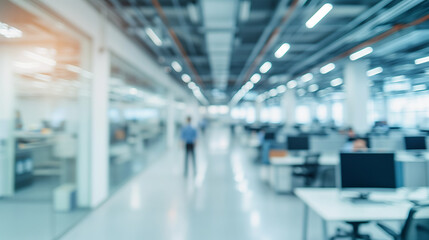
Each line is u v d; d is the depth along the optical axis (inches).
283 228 144.2
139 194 206.7
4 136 188.5
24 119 210.8
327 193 121.1
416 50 275.4
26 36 159.6
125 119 282.4
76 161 170.1
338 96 730.2
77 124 169.6
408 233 79.3
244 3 193.9
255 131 450.3
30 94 210.7
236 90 776.9
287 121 596.7
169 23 234.5
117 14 186.1
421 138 205.8
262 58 340.2
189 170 302.8
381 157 105.4
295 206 179.9
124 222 151.2
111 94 218.4
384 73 394.0
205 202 188.1
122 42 217.3
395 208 100.7
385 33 217.0
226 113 1443.2
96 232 138.3
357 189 104.8
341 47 295.0
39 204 175.5
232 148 505.7
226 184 239.3
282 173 213.2
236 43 296.5
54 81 197.2
